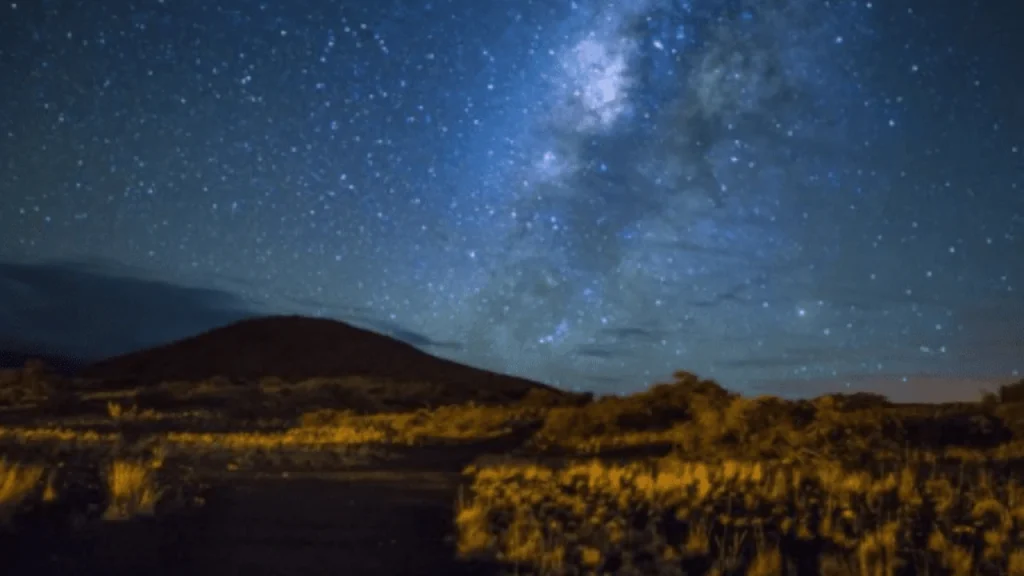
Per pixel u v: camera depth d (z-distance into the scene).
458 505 14.62
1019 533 10.77
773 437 23.00
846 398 27.91
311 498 16.02
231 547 11.30
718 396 32.03
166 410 53.59
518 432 35.28
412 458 26.30
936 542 10.19
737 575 9.70
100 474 17.12
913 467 16.84
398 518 13.75
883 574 9.33
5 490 13.66
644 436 28.25
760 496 13.59
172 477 18.45
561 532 11.58
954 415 24.95
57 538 11.45
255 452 26.53
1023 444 21.59
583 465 20.92
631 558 10.28
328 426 43.22
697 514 12.46
